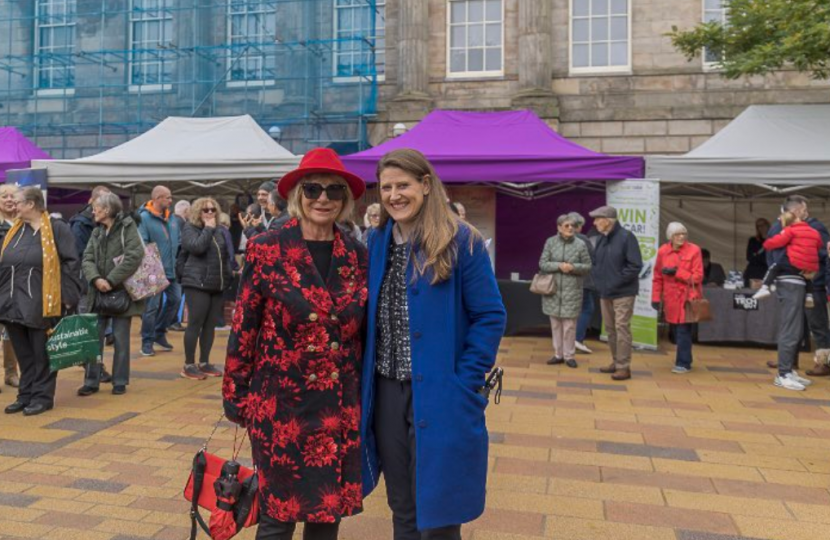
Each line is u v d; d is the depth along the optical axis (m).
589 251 8.54
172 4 17.55
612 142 14.84
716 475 4.34
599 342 10.24
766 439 5.13
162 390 6.52
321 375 2.39
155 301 8.38
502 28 15.49
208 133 11.73
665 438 5.14
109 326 9.01
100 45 17.81
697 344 9.97
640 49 14.86
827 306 7.72
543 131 10.55
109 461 4.46
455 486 2.36
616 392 6.71
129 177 10.45
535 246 12.27
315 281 2.41
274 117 16.44
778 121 10.14
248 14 17.09
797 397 6.56
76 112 17.64
